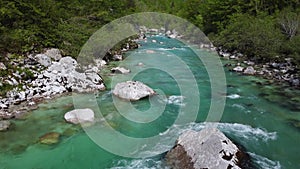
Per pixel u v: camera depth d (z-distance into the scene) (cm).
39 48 1588
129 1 3688
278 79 1656
